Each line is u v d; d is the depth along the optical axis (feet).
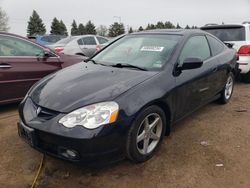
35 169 10.87
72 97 10.32
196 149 12.39
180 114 13.15
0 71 16.12
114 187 9.84
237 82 26.25
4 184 9.98
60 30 226.99
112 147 9.77
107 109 9.71
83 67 13.43
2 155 11.80
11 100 16.96
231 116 16.47
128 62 13.32
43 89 11.47
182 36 14.16
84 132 9.30
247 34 24.13
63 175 10.47
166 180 10.21
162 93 11.34
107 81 11.21
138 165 11.10
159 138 11.80
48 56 18.47
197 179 10.29
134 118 10.14
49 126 9.70
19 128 11.05
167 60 12.63
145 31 15.60
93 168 10.82
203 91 14.76
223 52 17.43
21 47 17.43
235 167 11.07
